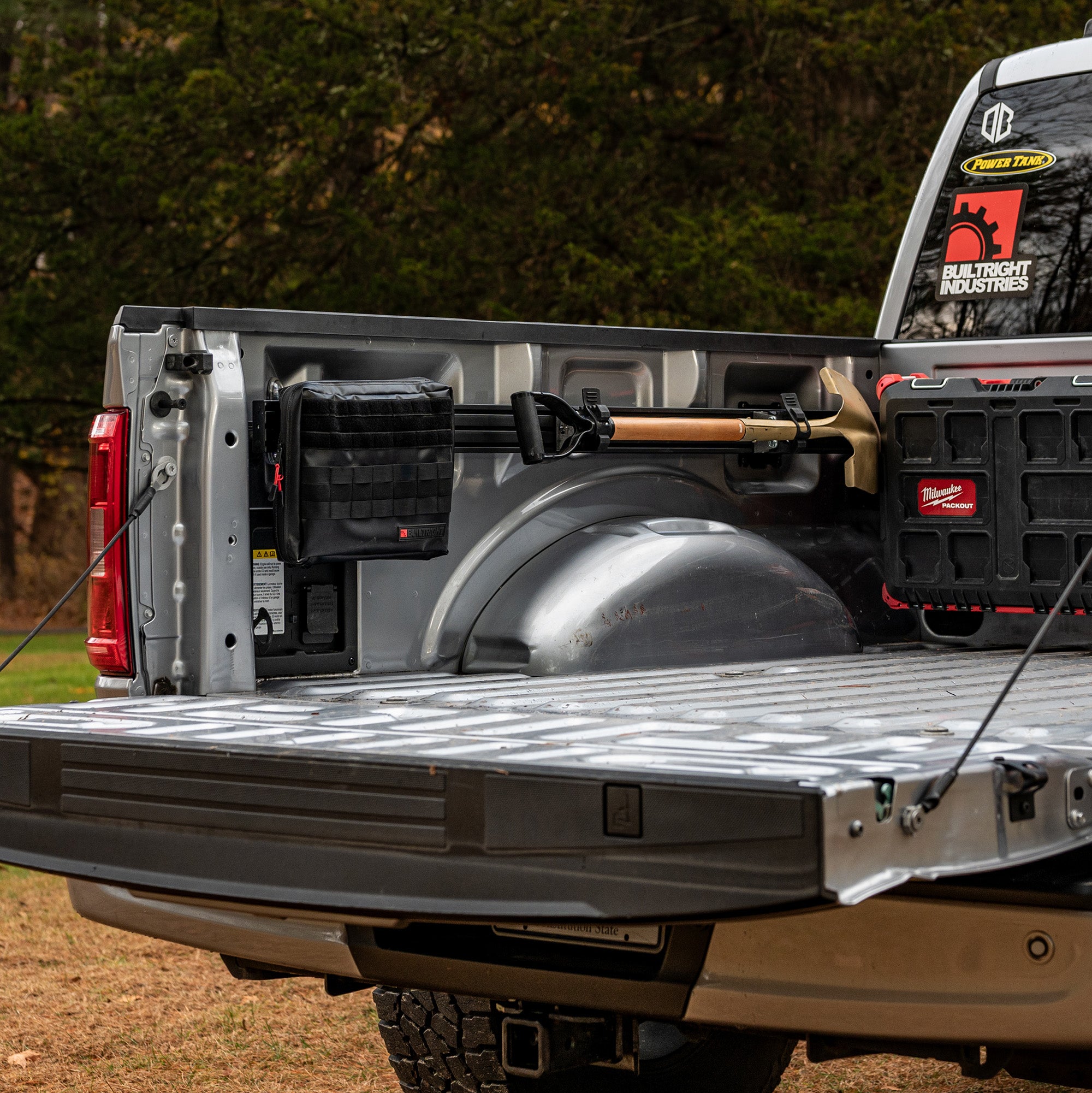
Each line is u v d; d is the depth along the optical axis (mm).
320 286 17172
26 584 33625
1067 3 14984
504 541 3609
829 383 4117
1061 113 4215
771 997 2471
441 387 3361
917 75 15609
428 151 18000
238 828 2551
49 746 2793
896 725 2711
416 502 3320
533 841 2246
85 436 20578
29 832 2828
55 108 20359
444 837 2332
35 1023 4754
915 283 4438
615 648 3537
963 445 3971
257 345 3271
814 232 15594
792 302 14250
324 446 3193
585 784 2197
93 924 5977
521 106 17750
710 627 3689
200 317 3186
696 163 18172
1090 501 3764
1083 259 4137
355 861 2424
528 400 3486
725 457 4039
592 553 3621
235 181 16906
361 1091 4141
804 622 3871
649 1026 3273
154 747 2652
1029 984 2326
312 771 2467
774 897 2027
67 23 19812
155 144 17250
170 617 3221
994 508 3920
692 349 3893
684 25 18922
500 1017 3193
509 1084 3225
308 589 3355
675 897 2117
